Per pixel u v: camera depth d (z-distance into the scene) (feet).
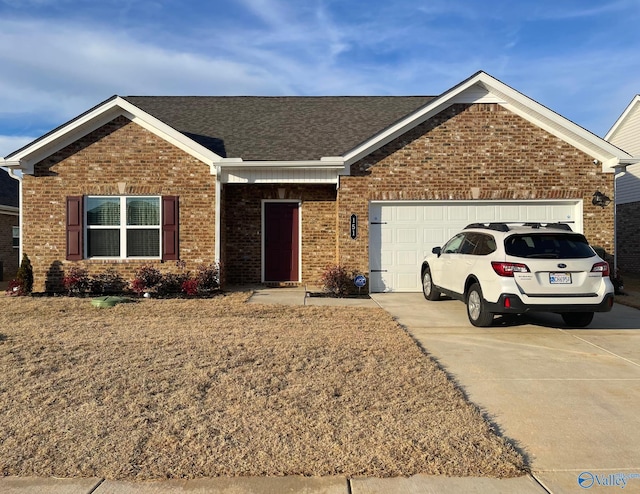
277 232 44.62
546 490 10.66
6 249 61.36
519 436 13.28
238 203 44.32
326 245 44.42
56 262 38.68
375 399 15.38
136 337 23.13
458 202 40.11
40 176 38.58
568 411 15.06
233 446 12.28
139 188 38.83
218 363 18.93
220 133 44.88
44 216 38.63
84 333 23.99
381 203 40.27
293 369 18.29
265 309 31.19
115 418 13.82
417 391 16.15
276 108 51.88
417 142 39.78
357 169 39.81
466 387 17.17
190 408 14.56
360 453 11.95
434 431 13.14
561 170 39.78
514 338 24.54
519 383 17.63
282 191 44.29
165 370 18.02
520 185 39.70
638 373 18.90
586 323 27.14
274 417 13.96
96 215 39.22
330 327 25.89
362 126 46.47
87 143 38.70
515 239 25.63
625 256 66.59
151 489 10.57
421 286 40.42
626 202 66.28
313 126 46.57
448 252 32.73
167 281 38.45
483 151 39.75
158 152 38.93
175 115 49.47
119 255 39.22
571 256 24.93
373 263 40.32
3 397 15.31
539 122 39.68
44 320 27.40
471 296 27.81
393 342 22.52
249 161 38.70
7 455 11.78
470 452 12.06
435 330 26.25
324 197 44.42
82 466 11.33
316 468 11.32
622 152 38.70
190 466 11.36
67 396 15.42
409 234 40.32
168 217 38.96
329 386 16.48
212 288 38.45
